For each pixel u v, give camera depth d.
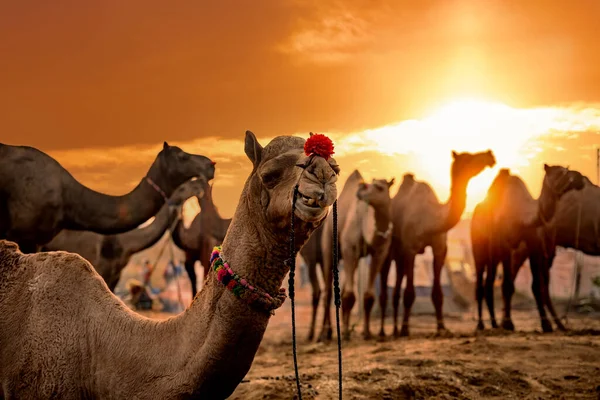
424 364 9.04
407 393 7.71
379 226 12.81
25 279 4.55
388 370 8.53
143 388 4.07
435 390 7.82
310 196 3.73
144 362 4.11
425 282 19.83
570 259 19.67
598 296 18.20
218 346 3.95
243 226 4.04
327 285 13.55
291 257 3.77
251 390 7.64
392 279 19.12
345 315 13.19
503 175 14.45
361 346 11.99
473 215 14.64
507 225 13.95
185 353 4.03
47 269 4.54
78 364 4.29
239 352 3.96
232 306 3.94
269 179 3.94
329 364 9.67
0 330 4.40
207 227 13.35
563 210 14.10
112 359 4.20
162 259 22.92
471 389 8.08
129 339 4.22
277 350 12.27
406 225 13.82
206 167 11.86
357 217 13.09
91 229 10.69
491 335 12.73
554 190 13.20
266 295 3.96
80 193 10.56
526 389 8.16
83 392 4.27
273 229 3.93
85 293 4.47
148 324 4.26
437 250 13.86
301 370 9.14
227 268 3.98
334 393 7.54
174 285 19.92
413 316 18.00
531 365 9.12
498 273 20.28
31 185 10.10
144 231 12.84
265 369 9.62
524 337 11.90
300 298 20.81
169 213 12.68
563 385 8.29
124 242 12.76
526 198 14.08
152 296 18.69
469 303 18.84
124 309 4.40
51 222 10.27
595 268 19.27
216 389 4.00
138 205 11.08
